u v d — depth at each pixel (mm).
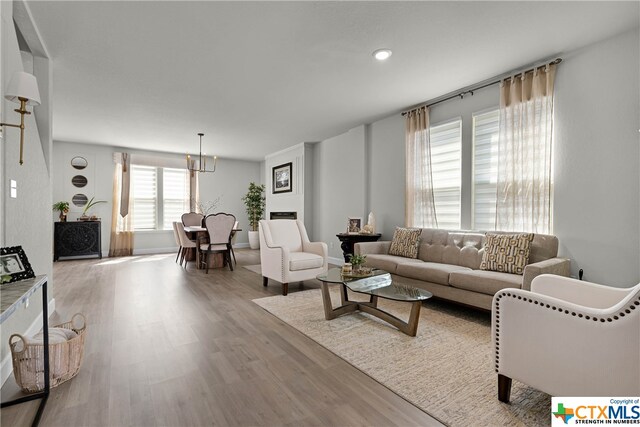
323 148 6391
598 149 2723
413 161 4395
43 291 1639
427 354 2160
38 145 2584
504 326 1555
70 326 2121
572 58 2877
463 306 3193
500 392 1605
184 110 4500
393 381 1812
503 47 2799
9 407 1548
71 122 5082
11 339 1667
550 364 1388
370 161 5223
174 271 5156
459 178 3936
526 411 1532
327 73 3322
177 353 2160
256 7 2256
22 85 1710
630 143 2555
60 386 1736
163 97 3990
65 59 2986
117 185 6953
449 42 2717
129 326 2668
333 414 1519
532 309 1447
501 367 1571
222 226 5195
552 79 2980
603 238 2699
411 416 1504
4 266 1494
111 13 2307
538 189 3078
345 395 1678
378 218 5074
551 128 2984
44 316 1635
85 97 3967
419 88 3723
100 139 6250
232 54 2926
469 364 2020
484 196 3650
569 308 1332
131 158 7090
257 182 9047
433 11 2301
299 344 2326
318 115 4762
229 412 1527
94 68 3178
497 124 3520
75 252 6211
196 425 1432
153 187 7488
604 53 2684
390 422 1461
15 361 1647
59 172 6418
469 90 3725
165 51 2861
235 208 8672
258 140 6379
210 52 2887
